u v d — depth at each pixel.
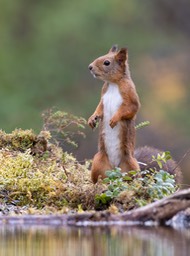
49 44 38.56
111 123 11.94
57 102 35.66
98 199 10.67
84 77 37.28
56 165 12.34
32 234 9.23
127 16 40.09
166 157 11.39
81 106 35.31
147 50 38.69
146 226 9.78
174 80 36.66
